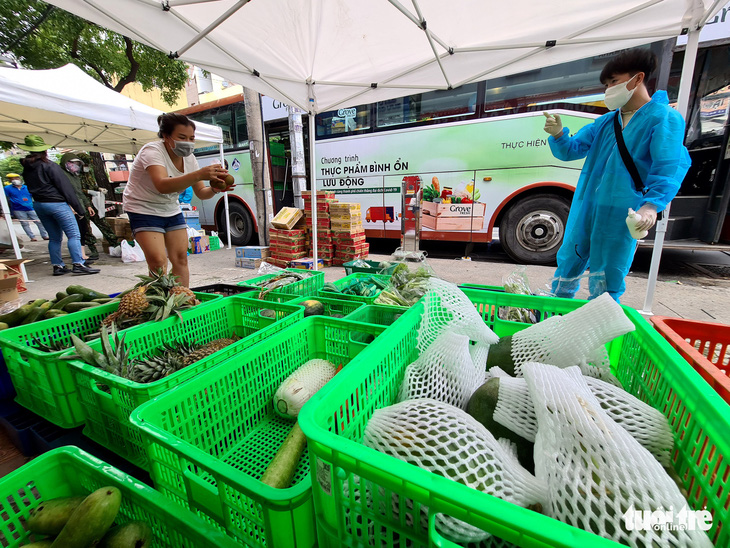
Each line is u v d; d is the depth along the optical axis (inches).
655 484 26.1
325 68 147.9
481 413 43.0
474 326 54.4
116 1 97.8
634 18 109.3
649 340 47.2
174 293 92.7
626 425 37.1
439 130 238.5
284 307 90.2
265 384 69.1
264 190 279.6
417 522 25.6
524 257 233.9
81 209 235.9
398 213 262.2
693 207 193.8
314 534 34.9
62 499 37.2
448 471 30.0
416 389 46.9
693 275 203.0
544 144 211.8
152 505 34.6
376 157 263.3
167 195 120.4
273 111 324.8
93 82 231.3
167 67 448.8
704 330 58.4
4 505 35.3
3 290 139.1
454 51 130.3
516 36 121.7
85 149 366.9
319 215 254.1
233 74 141.7
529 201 226.1
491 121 222.7
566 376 36.7
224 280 214.2
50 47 408.8
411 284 99.7
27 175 213.8
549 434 31.7
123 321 87.1
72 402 68.7
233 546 30.1
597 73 193.6
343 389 36.4
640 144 84.7
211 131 289.7
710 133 183.3
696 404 33.4
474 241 241.6
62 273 235.5
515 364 56.1
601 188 91.9
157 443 39.8
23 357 73.6
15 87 179.2
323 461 28.6
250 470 57.4
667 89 180.4
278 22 114.1
